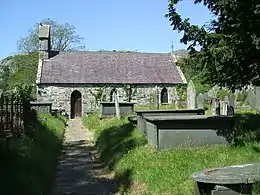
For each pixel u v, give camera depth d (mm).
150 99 32219
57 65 32219
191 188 5129
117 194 6465
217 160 6492
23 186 5426
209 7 6805
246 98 16000
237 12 6242
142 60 34562
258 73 7000
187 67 7586
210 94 18609
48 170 7844
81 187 7074
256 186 4215
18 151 7211
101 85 31328
